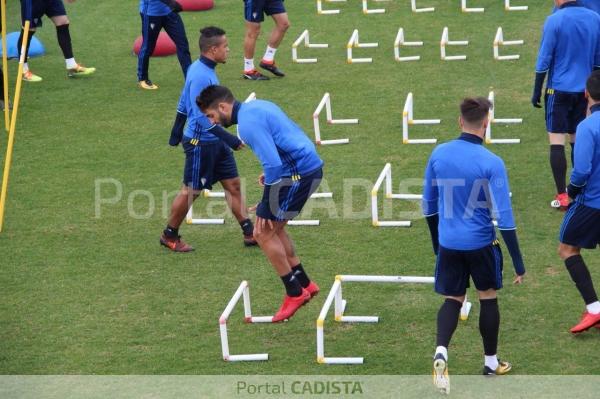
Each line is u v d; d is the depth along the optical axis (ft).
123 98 153.28
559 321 87.30
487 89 151.12
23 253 105.19
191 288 97.04
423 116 141.18
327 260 101.86
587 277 84.43
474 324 87.86
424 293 94.43
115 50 177.47
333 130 137.59
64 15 159.43
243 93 153.48
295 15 196.54
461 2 196.95
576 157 81.76
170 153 132.05
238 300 92.73
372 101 148.25
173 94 154.92
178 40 152.46
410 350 84.07
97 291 96.63
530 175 120.37
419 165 124.57
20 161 130.41
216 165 102.99
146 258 103.91
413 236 106.52
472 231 75.77
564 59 109.50
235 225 112.37
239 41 179.32
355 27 186.91
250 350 85.15
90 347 86.07
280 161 84.79
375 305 92.48
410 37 178.60
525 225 107.45
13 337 87.92
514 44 171.22
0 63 168.76
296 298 88.02
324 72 162.91
